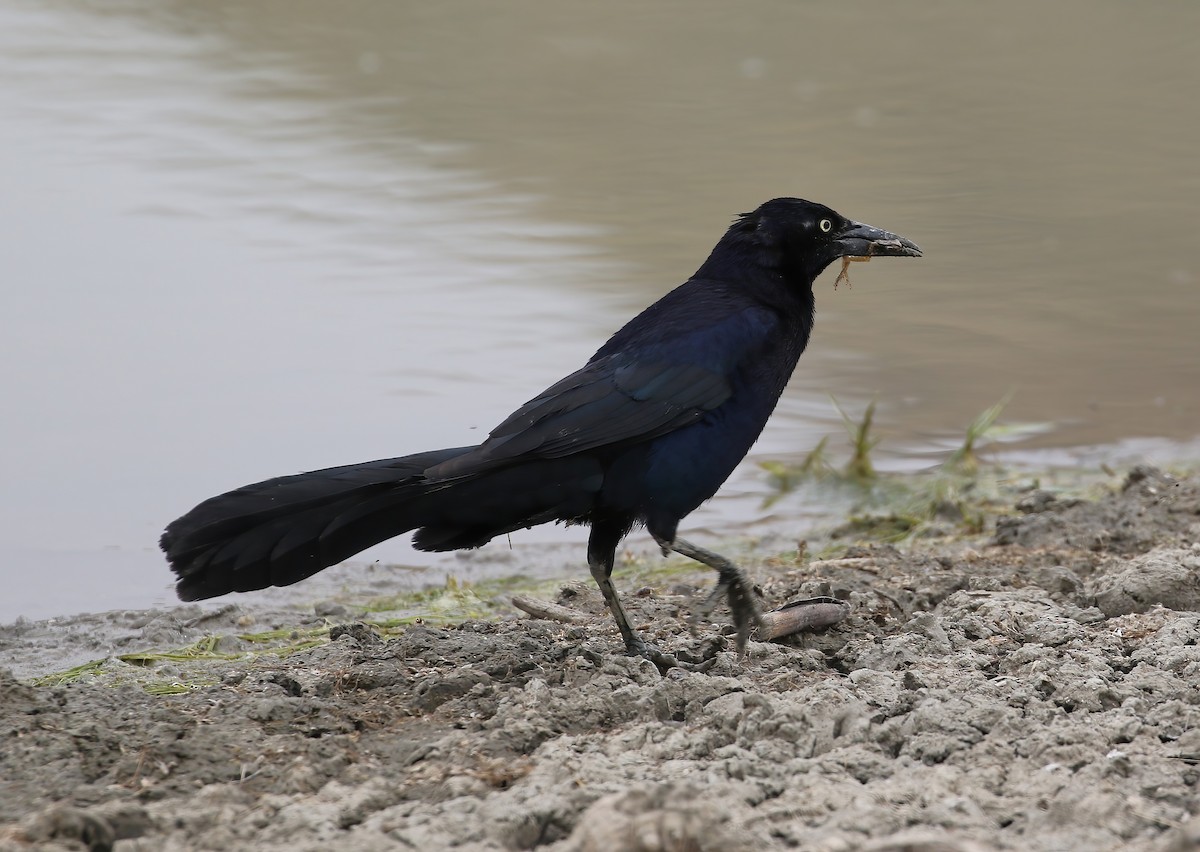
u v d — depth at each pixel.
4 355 16.80
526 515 9.25
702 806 6.23
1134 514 13.05
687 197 22.41
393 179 23.27
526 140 25.70
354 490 8.91
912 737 7.69
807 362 17.25
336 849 6.45
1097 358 17.25
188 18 35.31
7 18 35.09
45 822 6.52
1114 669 8.91
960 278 19.64
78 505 13.67
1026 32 34.38
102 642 11.23
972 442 15.01
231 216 21.52
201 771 7.52
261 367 16.55
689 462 9.38
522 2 36.69
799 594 11.05
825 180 23.42
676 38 33.56
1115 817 6.75
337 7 36.34
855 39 33.69
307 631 11.43
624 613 9.70
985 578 11.29
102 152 24.61
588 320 17.70
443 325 17.58
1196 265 20.00
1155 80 30.27
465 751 7.65
